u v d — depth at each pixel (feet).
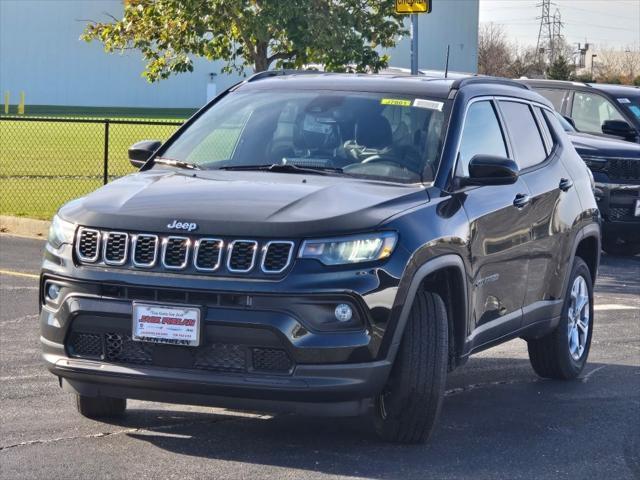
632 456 20.34
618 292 41.91
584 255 28.27
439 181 20.92
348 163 21.42
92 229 18.86
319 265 17.97
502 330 23.02
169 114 214.48
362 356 18.11
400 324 18.61
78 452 19.24
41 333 19.44
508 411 23.49
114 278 18.40
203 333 17.94
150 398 18.65
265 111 23.06
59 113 209.26
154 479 17.81
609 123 52.90
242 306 17.84
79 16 266.77
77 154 90.99
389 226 18.66
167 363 18.28
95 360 18.81
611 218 50.19
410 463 19.10
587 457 20.15
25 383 24.50
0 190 63.87
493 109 23.95
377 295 18.19
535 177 24.70
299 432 20.84
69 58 267.18
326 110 22.58
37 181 69.31
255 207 18.61
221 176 21.08
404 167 21.18
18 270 40.81
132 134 124.67
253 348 17.98
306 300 17.83
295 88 23.62
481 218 21.47
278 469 18.48
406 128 22.00
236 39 52.26
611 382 26.84
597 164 50.31
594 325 34.63
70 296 18.78
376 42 52.47
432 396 19.43
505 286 22.90
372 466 18.81
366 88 23.12
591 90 55.62
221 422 21.45
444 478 18.38
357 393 18.19
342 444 20.08
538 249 24.38
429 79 23.59
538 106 26.61
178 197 19.29
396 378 19.40
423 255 19.04
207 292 17.93
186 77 272.10
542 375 26.94
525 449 20.48
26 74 265.34
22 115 191.31
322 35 48.80
